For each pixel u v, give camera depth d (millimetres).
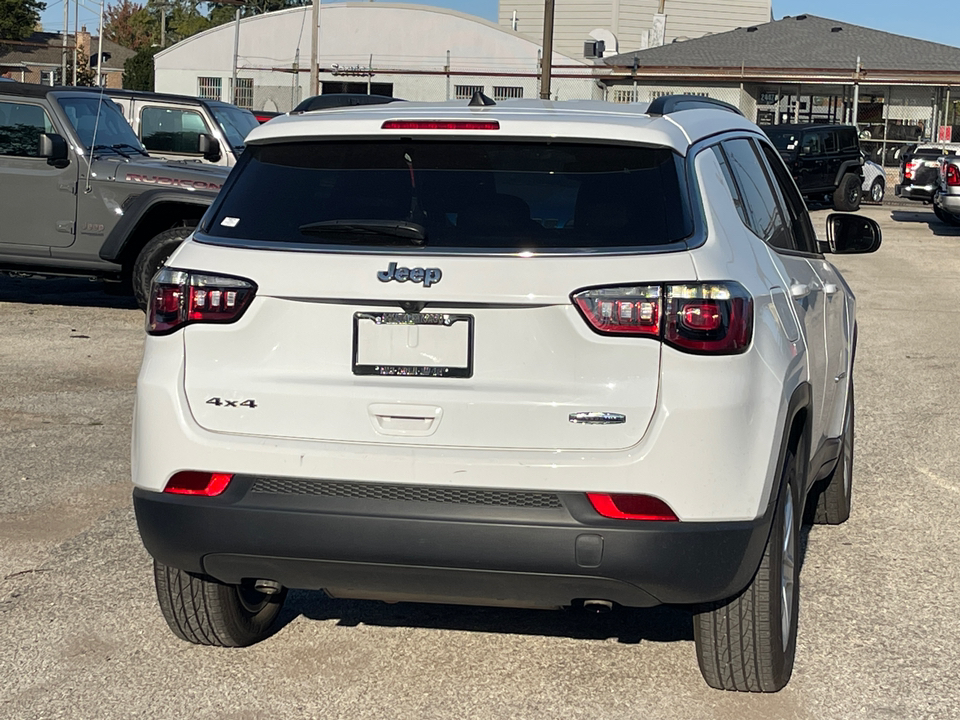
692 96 4395
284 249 3500
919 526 5875
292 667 4133
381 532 3357
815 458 4789
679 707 3840
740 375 3373
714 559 3340
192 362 3539
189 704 3846
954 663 4223
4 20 63219
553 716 3781
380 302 3387
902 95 37969
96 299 13195
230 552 3484
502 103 4094
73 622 4492
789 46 41688
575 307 3312
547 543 3297
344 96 4348
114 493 6191
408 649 4297
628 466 3293
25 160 11562
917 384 9664
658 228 3408
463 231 3430
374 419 3412
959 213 23703
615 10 53719
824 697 3924
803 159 28250
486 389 3359
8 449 7023
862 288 16172
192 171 11594
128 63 59562
